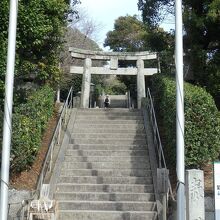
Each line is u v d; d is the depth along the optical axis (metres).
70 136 14.09
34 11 11.66
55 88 16.69
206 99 10.43
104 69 20.70
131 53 20.80
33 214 9.39
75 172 12.24
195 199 7.68
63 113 14.93
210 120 10.30
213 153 10.23
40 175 10.91
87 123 15.22
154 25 16.17
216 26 13.07
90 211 10.38
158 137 12.35
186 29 13.56
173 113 11.21
